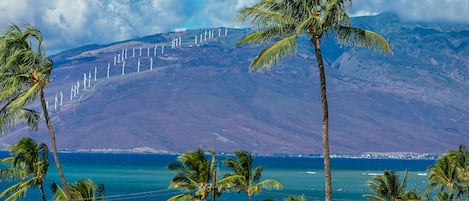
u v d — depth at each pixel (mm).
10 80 46031
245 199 174125
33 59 46438
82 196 66500
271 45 35375
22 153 64625
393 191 82812
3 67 46281
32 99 47188
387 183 83188
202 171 63969
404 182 84188
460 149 88812
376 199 82625
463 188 90000
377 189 83625
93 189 68000
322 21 36125
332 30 36750
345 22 36094
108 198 181625
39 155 66000
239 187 69312
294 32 36562
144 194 194125
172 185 64312
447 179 86250
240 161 69625
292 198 82438
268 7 36500
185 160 63875
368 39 36406
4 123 45688
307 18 36062
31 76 47188
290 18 35812
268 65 35375
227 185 66625
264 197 181875
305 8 35875
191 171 64438
